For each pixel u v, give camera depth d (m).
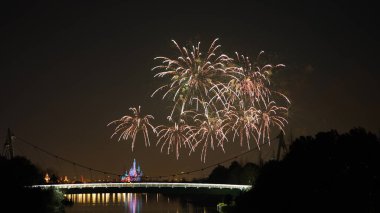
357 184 153.38
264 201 181.12
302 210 159.75
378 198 151.00
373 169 157.00
